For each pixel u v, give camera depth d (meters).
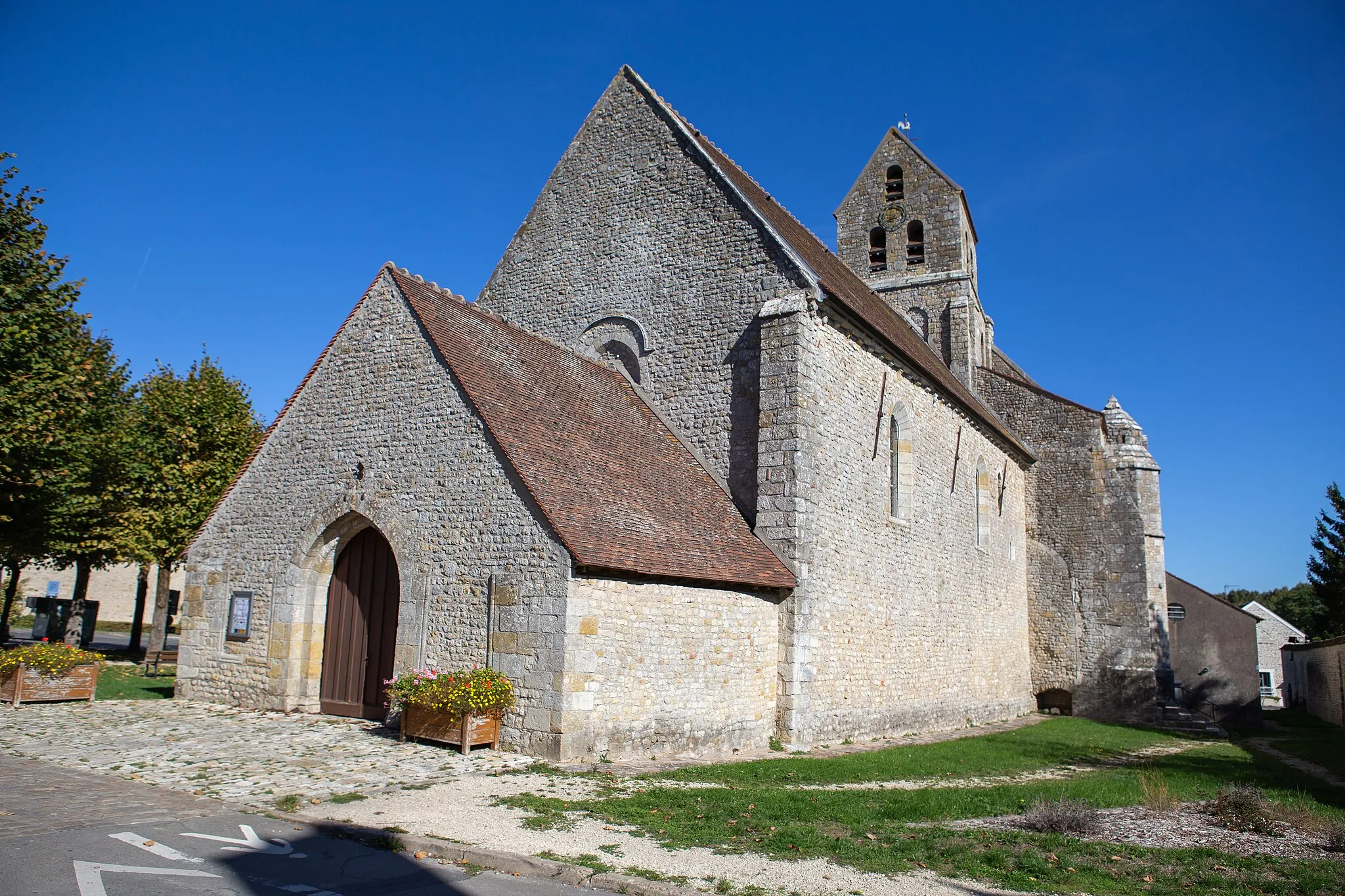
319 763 10.95
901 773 13.00
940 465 21.58
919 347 26.16
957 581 22.06
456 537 13.45
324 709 15.34
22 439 18.44
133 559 26.88
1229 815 9.88
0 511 20.80
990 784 12.53
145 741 12.16
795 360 15.92
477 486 13.39
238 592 16.42
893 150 33.09
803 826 8.52
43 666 15.59
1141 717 25.81
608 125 20.59
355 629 15.31
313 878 6.69
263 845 7.46
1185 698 31.89
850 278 25.67
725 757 13.41
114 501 25.58
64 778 9.67
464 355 14.76
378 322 15.59
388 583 15.09
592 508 13.22
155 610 26.72
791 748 14.75
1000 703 24.47
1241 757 18.12
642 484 14.79
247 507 16.70
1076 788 11.94
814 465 16.00
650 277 18.84
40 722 13.53
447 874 6.95
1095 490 27.59
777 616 15.35
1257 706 32.31
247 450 28.48
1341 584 40.34
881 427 18.70
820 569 15.96
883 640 18.12
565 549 12.09
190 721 14.11
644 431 16.69
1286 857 8.33
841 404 17.16
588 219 20.27
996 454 25.72
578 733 11.82
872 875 7.08
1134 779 13.19
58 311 20.03
